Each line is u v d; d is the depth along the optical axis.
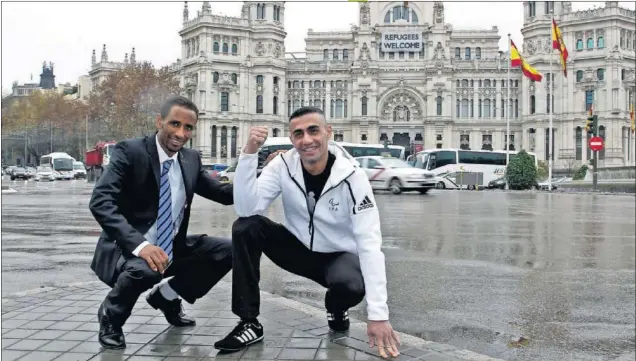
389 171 36.72
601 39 89.94
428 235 15.61
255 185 5.24
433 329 7.04
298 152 5.14
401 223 18.77
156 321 6.11
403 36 96.75
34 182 72.00
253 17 97.06
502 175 64.19
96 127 96.62
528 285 9.41
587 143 88.19
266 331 5.70
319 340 5.41
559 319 7.48
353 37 100.69
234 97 95.12
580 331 6.98
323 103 99.69
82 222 19.08
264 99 96.25
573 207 27.48
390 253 12.55
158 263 4.97
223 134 94.62
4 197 34.69
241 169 5.19
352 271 5.20
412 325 7.19
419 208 25.45
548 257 12.12
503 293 8.85
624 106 89.56
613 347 6.43
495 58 100.69
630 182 50.94
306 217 5.38
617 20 88.62
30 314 6.34
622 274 10.34
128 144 5.31
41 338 5.45
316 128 5.03
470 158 63.78
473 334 6.85
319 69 99.44
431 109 95.50
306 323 6.00
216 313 6.46
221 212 24.09
